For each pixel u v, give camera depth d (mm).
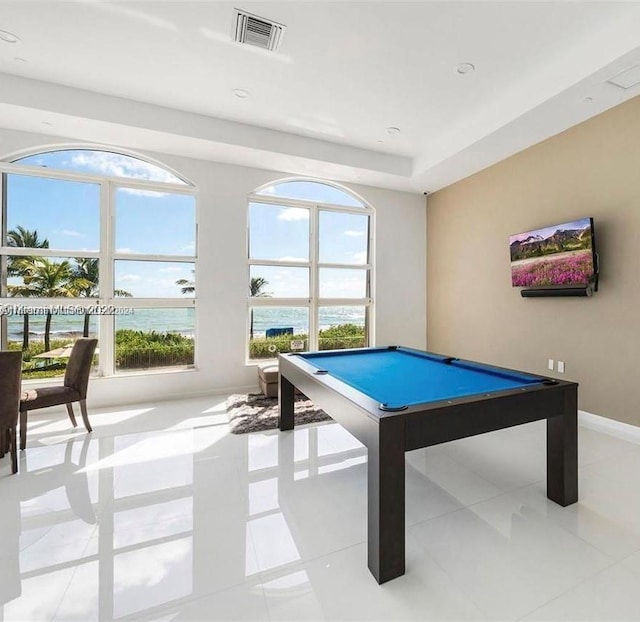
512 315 4207
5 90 3070
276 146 4059
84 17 2443
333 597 1407
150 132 3584
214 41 2668
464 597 1396
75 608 1351
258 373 4555
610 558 1589
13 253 3672
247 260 4598
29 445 2869
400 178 4891
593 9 2322
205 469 2471
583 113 3213
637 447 2779
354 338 5398
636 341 3012
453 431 1619
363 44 2682
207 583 1474
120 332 4102
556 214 3650
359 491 2186
